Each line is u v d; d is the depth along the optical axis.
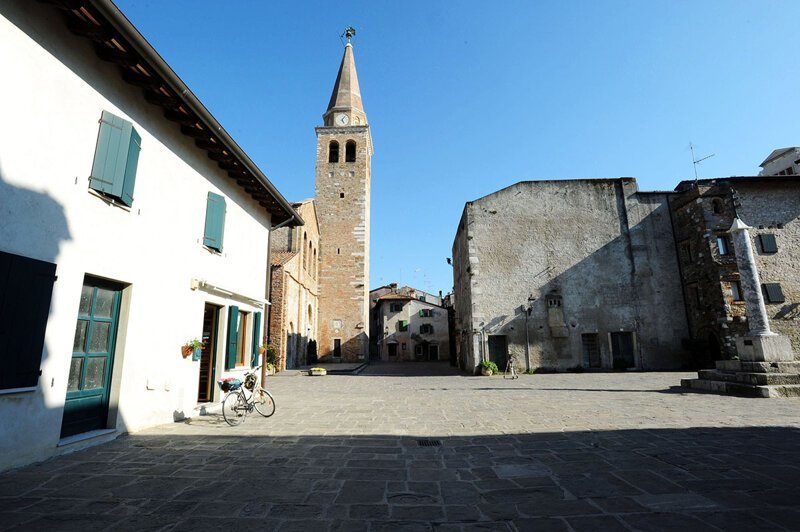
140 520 3.66
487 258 24.16
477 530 3.42
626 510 3.80
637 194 24.72
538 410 9.93
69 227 5.95
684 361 22.66
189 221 9.01
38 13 5.55
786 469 4.97
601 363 22.64
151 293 7.76
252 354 11.83
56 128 5.79
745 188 22.73
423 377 21.75
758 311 13.02
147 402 7.67
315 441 6.79
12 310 5.01
